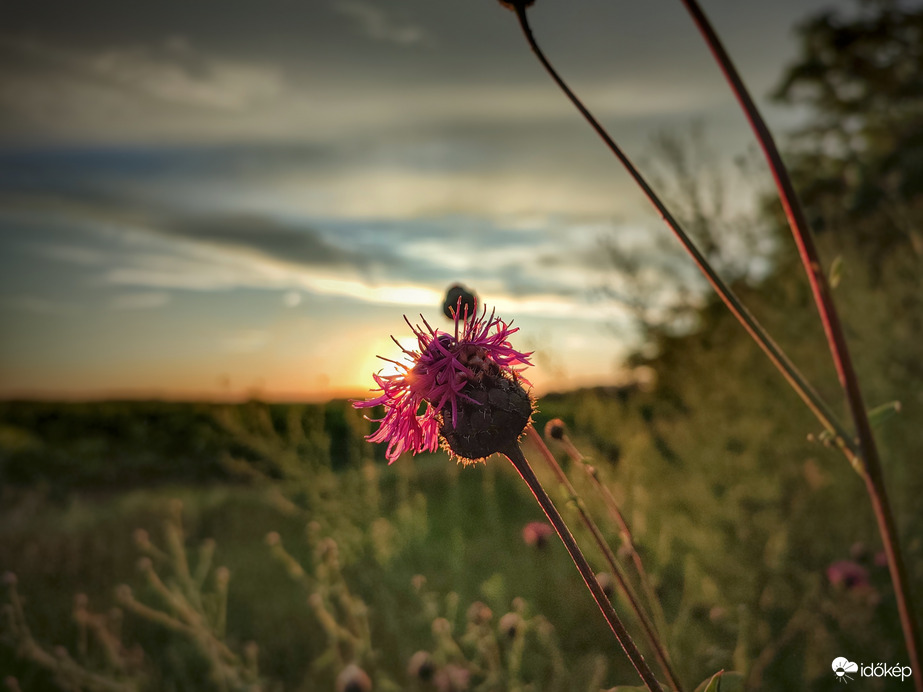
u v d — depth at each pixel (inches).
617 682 127.6
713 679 61.3
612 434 201.3
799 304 243.6
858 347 207.3
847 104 521.0
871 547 158.4
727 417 210.8
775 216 385.4
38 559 275.7
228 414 213.3
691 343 294.2
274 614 203.8
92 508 371.2
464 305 75.9
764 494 172.6
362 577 186.4
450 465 232.8
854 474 169.9
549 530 163.3
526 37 48.8
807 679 122.9
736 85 41.1
